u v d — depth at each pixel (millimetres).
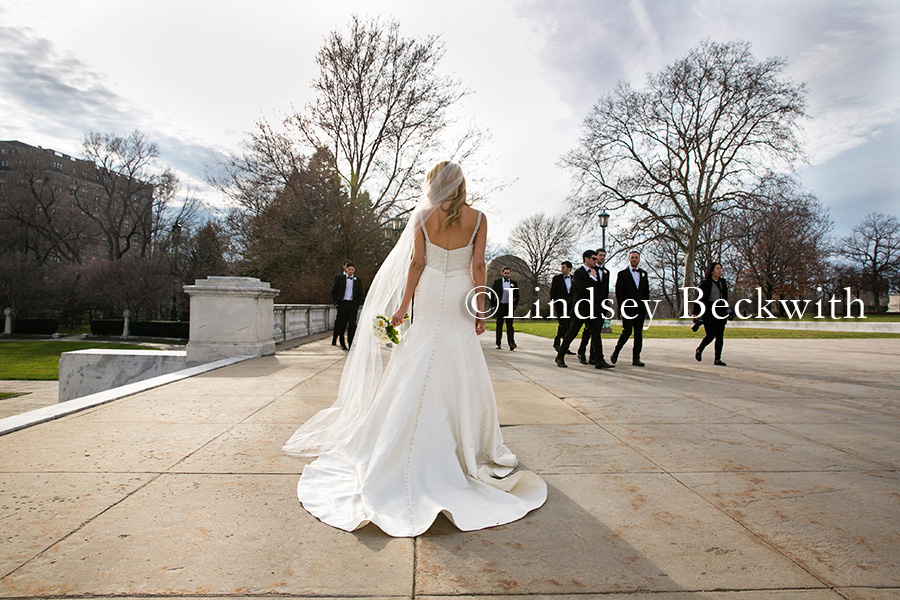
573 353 10758
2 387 12016
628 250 30688
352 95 22453
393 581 1730
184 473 2779
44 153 44281
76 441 3391
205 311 8500
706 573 1798
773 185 27922
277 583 1702
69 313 40812
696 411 4617
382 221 23688
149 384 5652
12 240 42188
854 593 1673
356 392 3326
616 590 1682
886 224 47625
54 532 2045
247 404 4676
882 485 2707
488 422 2979
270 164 22594
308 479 2648
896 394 5590
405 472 2500
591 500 2488
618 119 30844
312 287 25000
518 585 1712
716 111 28828
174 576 1731
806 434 3795
